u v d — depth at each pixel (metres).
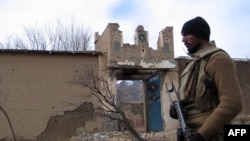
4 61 20.94
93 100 21.05
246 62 26.39
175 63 23.02
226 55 2.92
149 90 24.42
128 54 22.30
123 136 13.98
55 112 20.97
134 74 23.61
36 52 21.28
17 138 20.19
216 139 2.81
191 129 3.00
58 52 21.50
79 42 36.00
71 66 21.72
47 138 20.59
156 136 16.38
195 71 3.05
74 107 21.11
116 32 22.23
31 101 20.86
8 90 20.72
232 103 2.70
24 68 21.14
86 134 20.02
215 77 2.86
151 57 22.64
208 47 3.07
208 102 2.92
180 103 3.13
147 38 22.81
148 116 24.55
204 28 3.09
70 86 21.34
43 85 21.17
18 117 20.50
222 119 2.69
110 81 22.00
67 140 20.53
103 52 22.38
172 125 22.11
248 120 16.83
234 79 2.80
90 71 19.39
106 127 19.91
